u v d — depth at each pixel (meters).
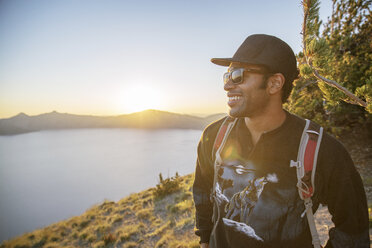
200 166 1.19
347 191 0.79
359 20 8.57
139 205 14.19
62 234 13.34
